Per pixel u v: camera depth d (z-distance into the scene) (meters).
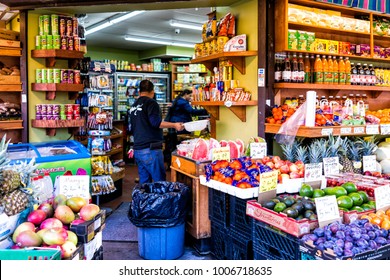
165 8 4.49
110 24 8.22
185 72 11.16
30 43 4.80
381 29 4.57
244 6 4.07
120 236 4.11
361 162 3.70
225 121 4.58
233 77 4.32
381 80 4.78
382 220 2.34
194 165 3.51
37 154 3.22
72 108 4.89
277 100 3.97
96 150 5.37
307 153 3.55
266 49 3.79
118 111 10.13
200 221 3.48
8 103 4.89
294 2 3.90
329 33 4.37
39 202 2.30
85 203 2.18
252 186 2.86
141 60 12.64
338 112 3.90
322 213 2.27
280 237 2.35
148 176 4.41
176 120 6.77
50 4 4.49
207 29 4.46
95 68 6.16
